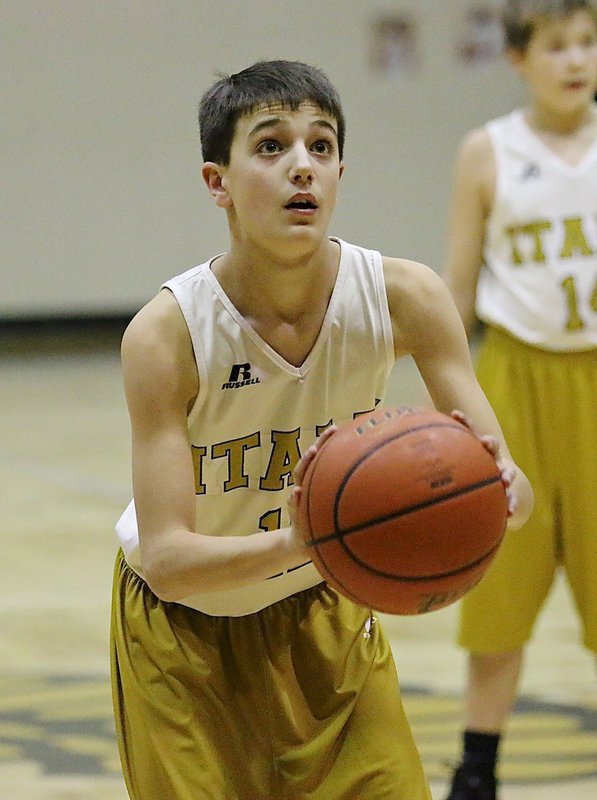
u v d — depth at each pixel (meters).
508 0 11.44
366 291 7.14
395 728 7.47
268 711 7.59
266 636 7.61
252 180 6.65
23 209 37.94
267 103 6.64
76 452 25.72
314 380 7.14
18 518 20.59
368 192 39.69
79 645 14.64
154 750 7.29
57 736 11.98
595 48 11.13
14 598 16.47
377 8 38.91
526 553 10.87
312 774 7.43
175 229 38.81
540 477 10.96
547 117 11.27
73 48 37.34
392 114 39.50
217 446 7.21
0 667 13.93
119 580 7.76
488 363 11.21
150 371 6.84
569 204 11.04
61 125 37.66
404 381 33.28
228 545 6.36
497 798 10.68
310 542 6.11
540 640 14.91
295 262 6.77
